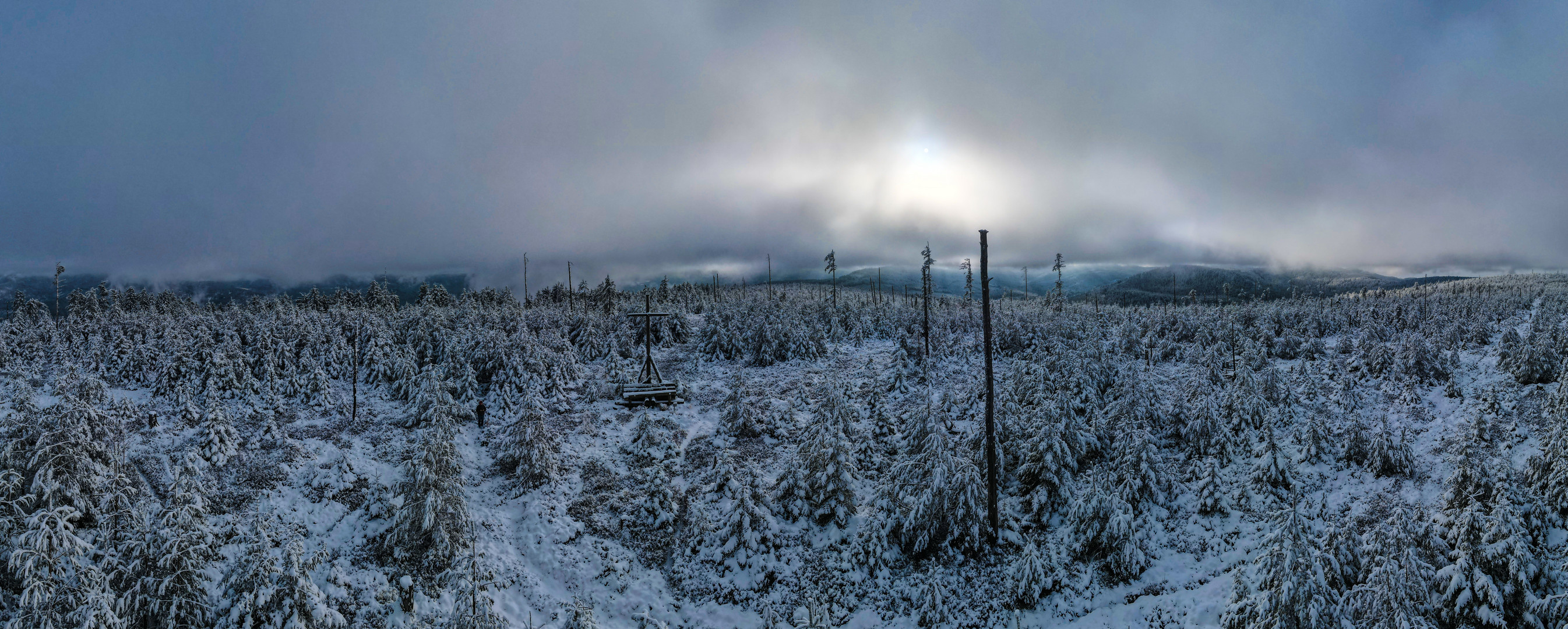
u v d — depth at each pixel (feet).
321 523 88.69
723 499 97.50
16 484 66.44
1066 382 125.18
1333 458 102.32
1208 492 91.09
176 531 58.85
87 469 75.46
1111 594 77.71
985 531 85.56
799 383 156.97
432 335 167.22
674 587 81.76
